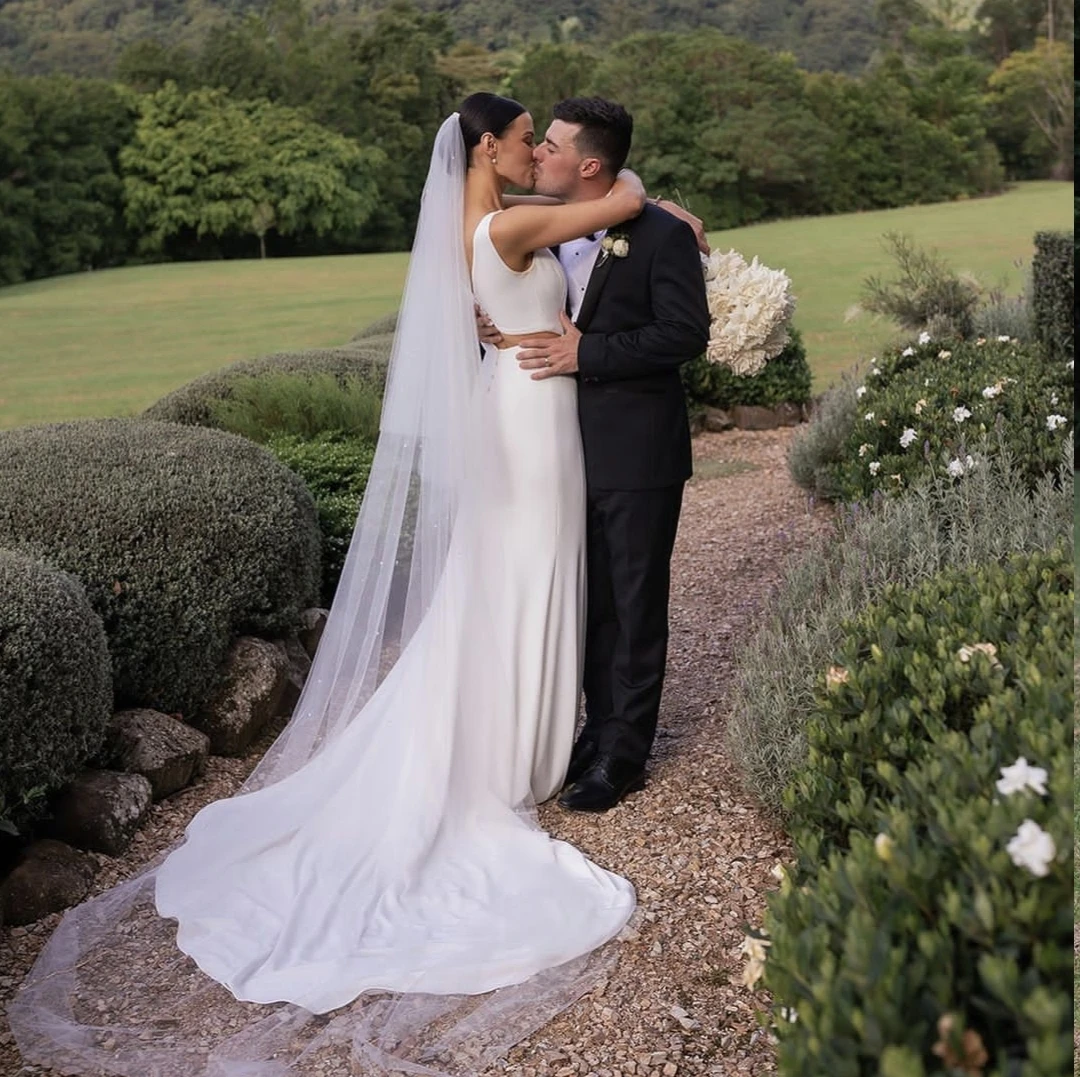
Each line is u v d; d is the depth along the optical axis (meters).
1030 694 1.88
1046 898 1.34
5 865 3.08
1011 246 22.52
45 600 3.11
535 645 3.18
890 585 2.92
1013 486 3.93
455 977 2.53
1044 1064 1.13
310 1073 2.30
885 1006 1.23
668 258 3.07
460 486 3.14
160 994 2.59
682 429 3.27
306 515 4.42
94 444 4.37
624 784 3.29
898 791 1.78
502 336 3.17
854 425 5.61
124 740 3.52
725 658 4.34
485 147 3.10
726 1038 2.32
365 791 3.15
